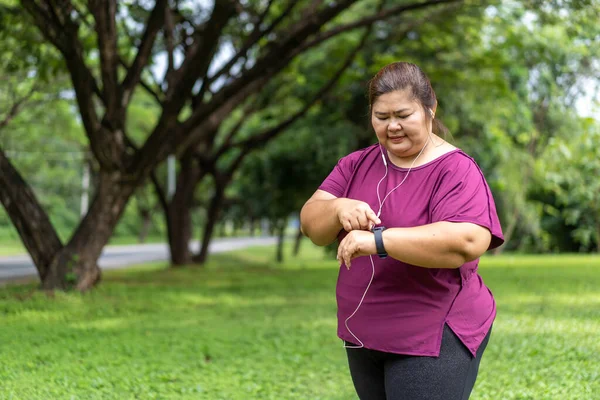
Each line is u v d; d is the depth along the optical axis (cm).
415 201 266
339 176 294
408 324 268
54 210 5131
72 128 2528
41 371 580
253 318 933
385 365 277
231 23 1633
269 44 1249
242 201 3033
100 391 517
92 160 3819
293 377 581
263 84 1245
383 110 262
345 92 2091
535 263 2097
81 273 1123
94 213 1143
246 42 1303
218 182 2186
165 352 677
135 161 1143
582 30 1232
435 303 267
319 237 276
